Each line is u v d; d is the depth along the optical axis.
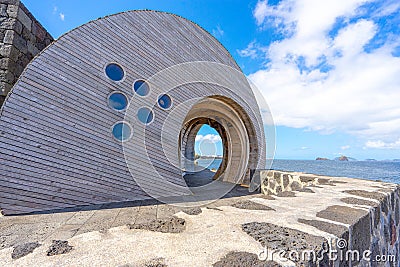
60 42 5.02
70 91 5.02
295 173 6.34
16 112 4.40
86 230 3.52
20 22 5.64
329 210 1.95
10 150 4.31
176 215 1.81
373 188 3.22
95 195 5.16
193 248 1.19
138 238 1.34
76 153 4.98
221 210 1.95
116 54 5.78
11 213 4.27
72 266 1.03
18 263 1.06
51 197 4.67
